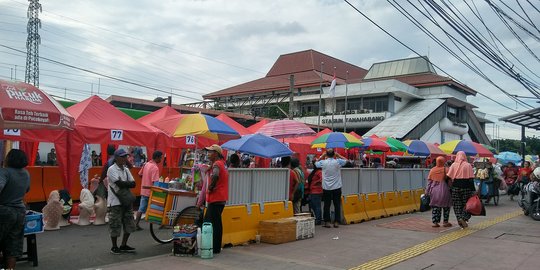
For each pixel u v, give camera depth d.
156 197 8.73
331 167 11.66
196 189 9.20
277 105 51.47
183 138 15.82
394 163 22.62
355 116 52.50
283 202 10.48
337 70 67.81
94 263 7.30
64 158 11.92
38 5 36.69
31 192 12.58
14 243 6.10
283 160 11.60
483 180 18.42
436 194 11.76
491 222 12.91
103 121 13.01
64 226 10.81
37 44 36.75
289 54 70.25
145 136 13.75
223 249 8.55
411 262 7.66
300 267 7.16
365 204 13.52
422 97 55.09
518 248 8.96
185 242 7.84
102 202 11.15
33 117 6.80
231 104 60.09
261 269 6.99
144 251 8.34
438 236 10.38
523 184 18.27
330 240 9.73
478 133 63.66
